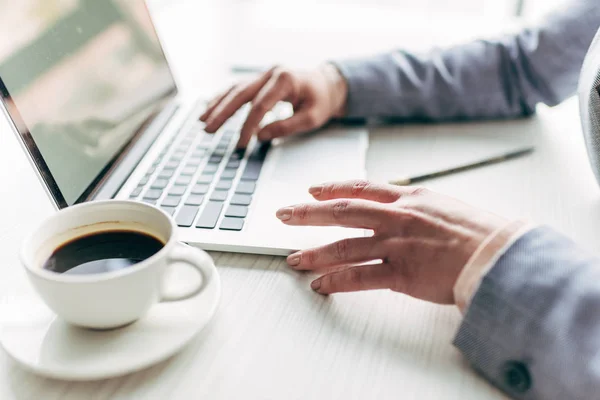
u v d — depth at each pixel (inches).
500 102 28.4
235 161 23.7
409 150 25.5
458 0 48.3
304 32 42.6
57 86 19.6
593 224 19.6
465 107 28.3
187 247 15.0
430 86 27.9
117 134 23.0
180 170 22.8
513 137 26.7
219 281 15.5
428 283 15.2
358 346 14.4
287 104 30.1
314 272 17.4
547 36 26.9
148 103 26.7
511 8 47.4
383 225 16.4
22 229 19.4
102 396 12.7
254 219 19.3
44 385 13.0
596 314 12.7
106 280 12.1
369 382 13.3
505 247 14.1
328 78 27.5
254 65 35.8
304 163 23.5
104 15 24.3
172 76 30.2
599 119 19.7
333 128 27.7
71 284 12.0
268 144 25.6
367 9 48.3
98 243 14.4
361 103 27.7
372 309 15.8
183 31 42.6
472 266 14.3
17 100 17.1
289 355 14.0
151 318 14.2
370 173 23.3
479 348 13.7
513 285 13.5
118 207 14.6
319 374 13.5
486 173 23.4
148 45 28.1
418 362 14.0
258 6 48.6
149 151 24.4
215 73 34.9
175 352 13.3
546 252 13.9
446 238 15.2
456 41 40.7
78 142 20.0
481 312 13.7
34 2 19.5
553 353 12.6
